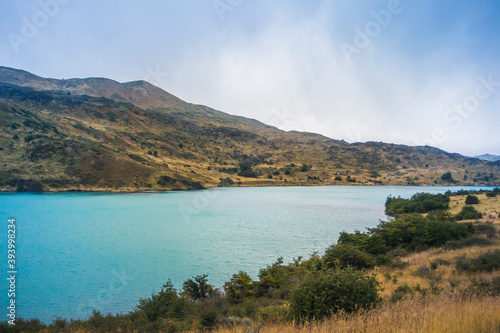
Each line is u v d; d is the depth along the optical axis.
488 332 7.84
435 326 8.19
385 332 8.74
